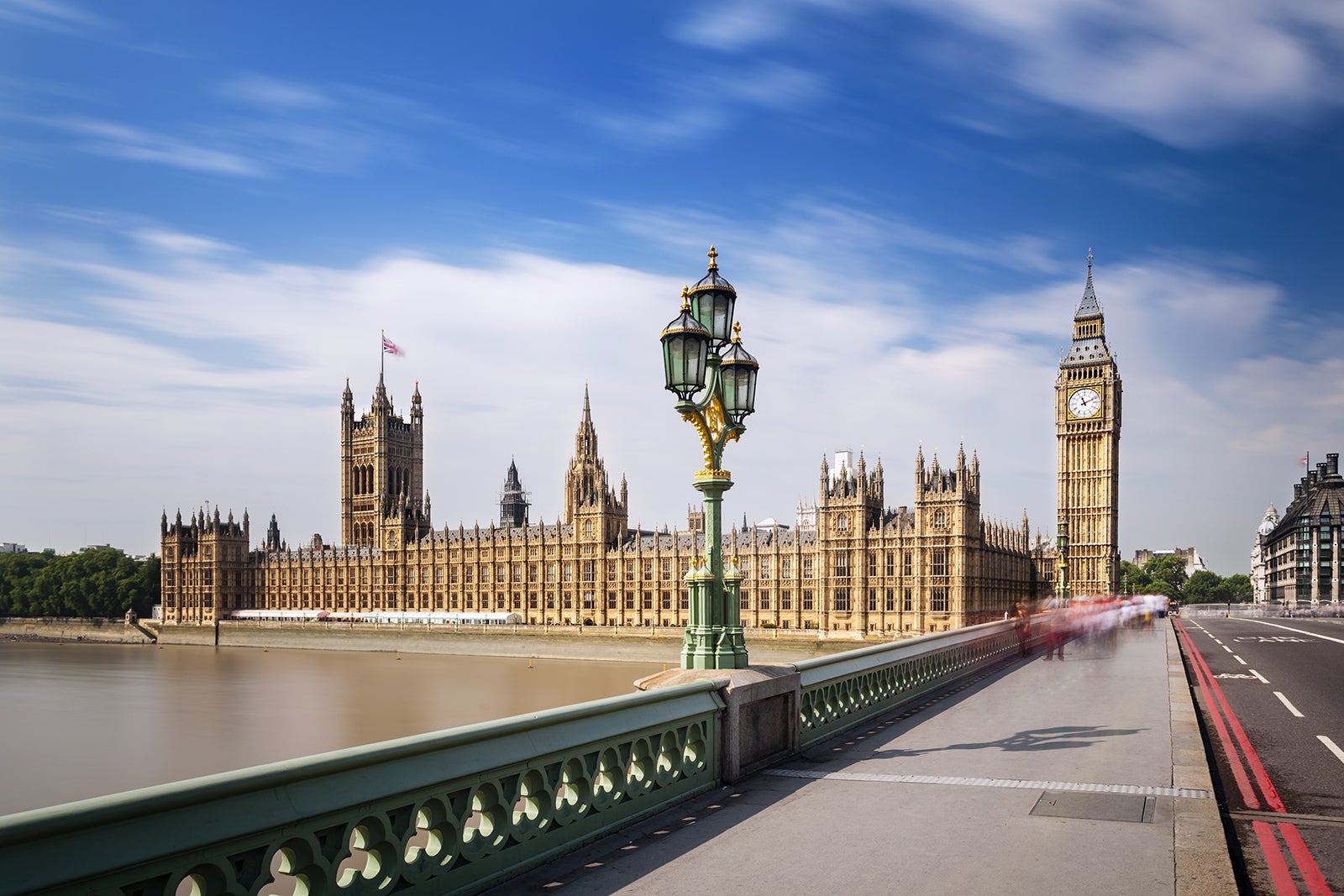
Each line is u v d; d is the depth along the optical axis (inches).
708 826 573.0
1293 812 665.0
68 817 294.2
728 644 762.2
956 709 1089.4
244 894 347.9
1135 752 804.6
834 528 6254.9
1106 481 7027.6
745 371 828.6
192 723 4111.7
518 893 455.5
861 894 454.6
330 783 385.4
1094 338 7185.0
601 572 7495.1
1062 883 470.3
